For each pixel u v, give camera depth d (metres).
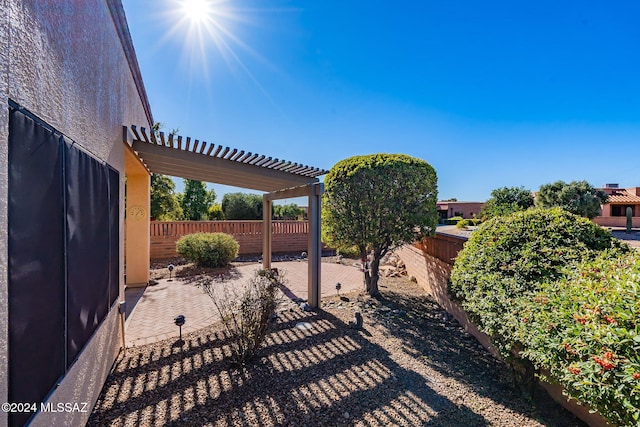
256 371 3.81
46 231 2.06
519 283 3.46
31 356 1.84
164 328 5.25
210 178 7.86
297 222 15.30
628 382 1.83
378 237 6.99
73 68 2.64
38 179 1.97
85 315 2.77
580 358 2.17
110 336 3.75
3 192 1.60
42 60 2.07
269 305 4.39
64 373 2.29
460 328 5.48
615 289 2.35
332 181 7.35
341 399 3.27
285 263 11.99
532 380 3.25
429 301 7.19
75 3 2.70
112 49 4.02
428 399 3.30
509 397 3.36
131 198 8.14
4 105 1.62
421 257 8.52
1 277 1.57
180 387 3.43
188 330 5.16
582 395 2.10
